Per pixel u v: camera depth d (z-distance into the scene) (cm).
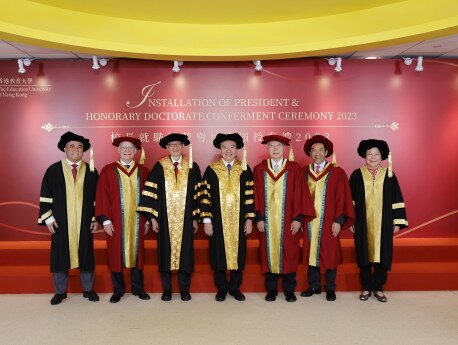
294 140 566
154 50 500
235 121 566
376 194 437
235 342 337
